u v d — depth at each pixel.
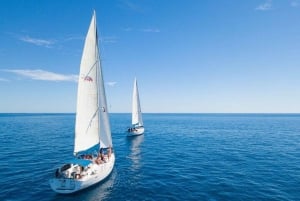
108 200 19.75
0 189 21.75
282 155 39.97
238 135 73.38
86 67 23.39
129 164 33.31
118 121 154.00
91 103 24.20
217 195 21.00
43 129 87.00
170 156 39.38
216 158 37.62
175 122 153.62
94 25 23.67
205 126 114.56
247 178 26.22
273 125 122.12
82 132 23.67
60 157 36.44
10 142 51.75
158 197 20.52
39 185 22.94
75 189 20.03
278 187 23.06
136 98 64.94
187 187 23.16
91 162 21.70
